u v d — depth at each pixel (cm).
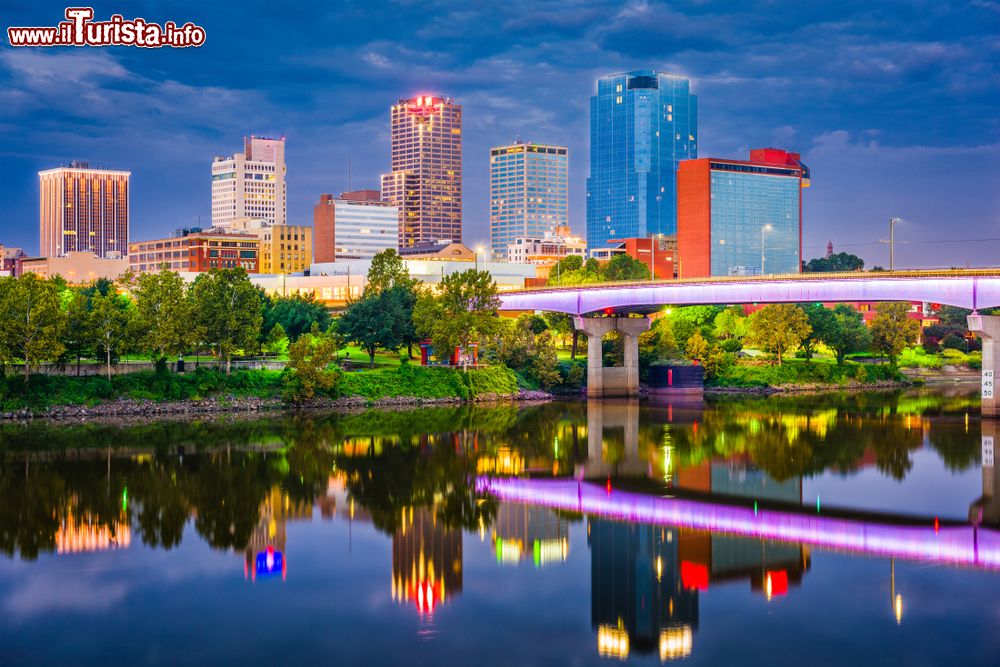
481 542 7981
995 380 14825
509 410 17050
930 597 6694
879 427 14288
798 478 10450
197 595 6656
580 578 7106
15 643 5838
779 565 7394
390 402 17625
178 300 16288
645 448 12412
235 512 8788
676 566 7369
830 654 5762
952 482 10219
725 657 5741
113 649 5762
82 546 7700
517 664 5631
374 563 7388
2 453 11500
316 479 10238
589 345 19925
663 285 18500
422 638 5984
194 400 15900
